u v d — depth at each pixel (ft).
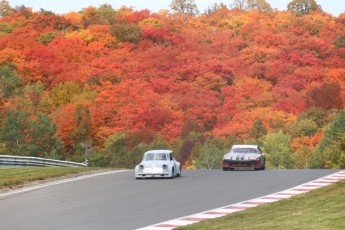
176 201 126.31
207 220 97.76
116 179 177.88
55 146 439.22
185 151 538.06
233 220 96.73
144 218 104.17
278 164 487.61
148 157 183.11
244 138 586.86
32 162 249.34
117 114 617.21
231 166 212.64
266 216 98.43
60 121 517.96
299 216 95.09
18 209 119.34
